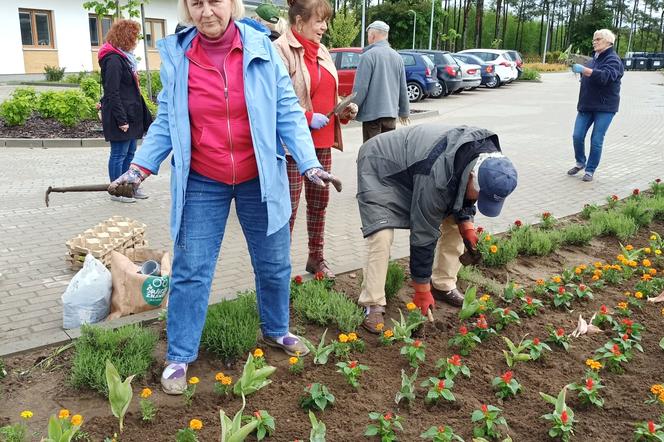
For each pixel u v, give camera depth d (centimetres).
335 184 309
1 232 603
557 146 1248
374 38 709
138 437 282
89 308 388
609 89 857
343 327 389
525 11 7575
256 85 302
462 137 343
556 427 286
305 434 288
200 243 316
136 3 1446
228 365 344
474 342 374
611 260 555
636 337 384
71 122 1263
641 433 281
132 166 302
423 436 272
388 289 436
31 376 332
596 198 800
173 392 316
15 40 2386
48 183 827
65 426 264
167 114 303
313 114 432
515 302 443
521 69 3638
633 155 1140
